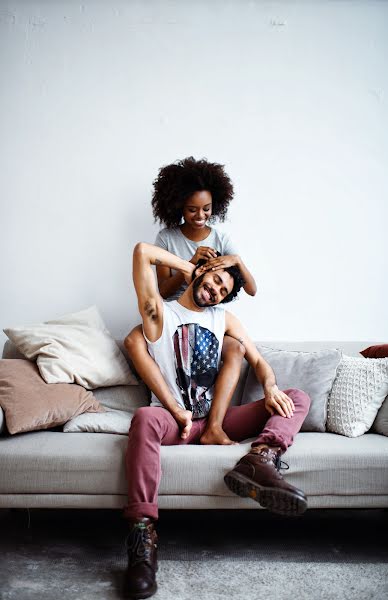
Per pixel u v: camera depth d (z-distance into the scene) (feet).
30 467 6.50
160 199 9.01
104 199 9.58
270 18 9.66
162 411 6.81
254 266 9.69
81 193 9.57
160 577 6.19
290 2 9.67
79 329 8.45
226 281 7.62
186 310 7.75
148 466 6.29
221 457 6.56
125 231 9.61
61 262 9.57
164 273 8.83
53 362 7.82
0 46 9.50
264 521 8.04
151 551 5.97
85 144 9.57
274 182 9.68
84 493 6.55
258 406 7.41
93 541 7.15
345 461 6.57
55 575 6.16
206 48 9.62
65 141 9.56
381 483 6.58
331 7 9.70
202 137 9.63
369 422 7.55
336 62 9.70
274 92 9.67
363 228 9.75
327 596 5.80
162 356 7.52
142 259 7.59
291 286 9.70
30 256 9.55
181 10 9.61
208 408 7.53
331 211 9.73
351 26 9.70
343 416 7.59
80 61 9.56
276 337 9.70
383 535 7.52
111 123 9.58
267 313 9.70
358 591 5.90
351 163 9.73
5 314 9.56
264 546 7.10
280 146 9.69
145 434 6.42
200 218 8.69
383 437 7.34
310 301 9.72
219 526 7.82
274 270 9.70
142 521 6.05
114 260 9.60
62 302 9.59
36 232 9.55
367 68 9.73
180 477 6.50
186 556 6.75
